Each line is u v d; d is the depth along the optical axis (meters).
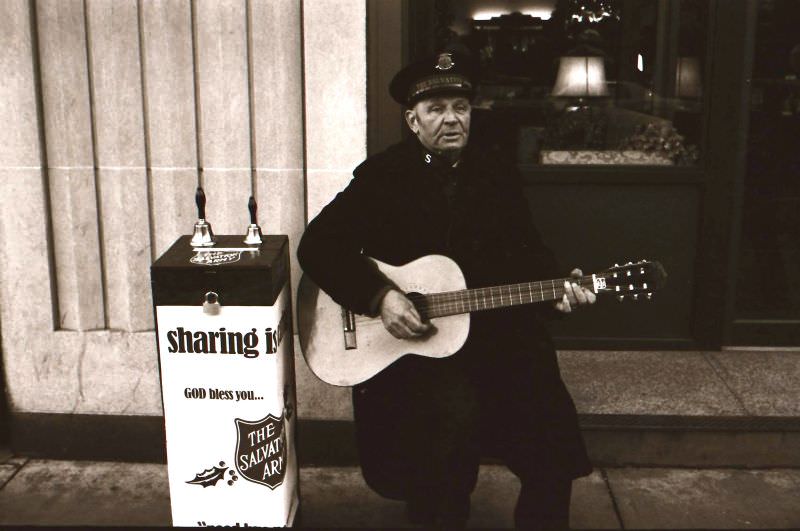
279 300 2.61
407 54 3.56
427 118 2.71
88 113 3.41
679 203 4.06
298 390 3.57
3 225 3.48
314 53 3.34
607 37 3.95
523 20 3.91
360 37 3.33
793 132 4.05
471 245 2.80
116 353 3.58
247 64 3.37
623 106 4.02
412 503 3.05
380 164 2.79
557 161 4.07
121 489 3.43
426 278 2.75
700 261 4.08
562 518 2.68
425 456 2.67
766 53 3.97
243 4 3.32
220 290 2.50
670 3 3.91
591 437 3.51
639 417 3.53
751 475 3.46
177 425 2.60
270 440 2.60
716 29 3.88
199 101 3.41
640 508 3.25
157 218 3.50
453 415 2.64
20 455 3.68
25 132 3.39
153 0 3.33
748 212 4.16
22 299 3.54
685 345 4.16
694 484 3.41
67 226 3.50
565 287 2.65
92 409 3.63
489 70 3.98
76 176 3.46
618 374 3.92
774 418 3.50
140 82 3.39
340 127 3.39
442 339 2.76
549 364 2.76
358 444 2.88
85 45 3.36
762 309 4.23
